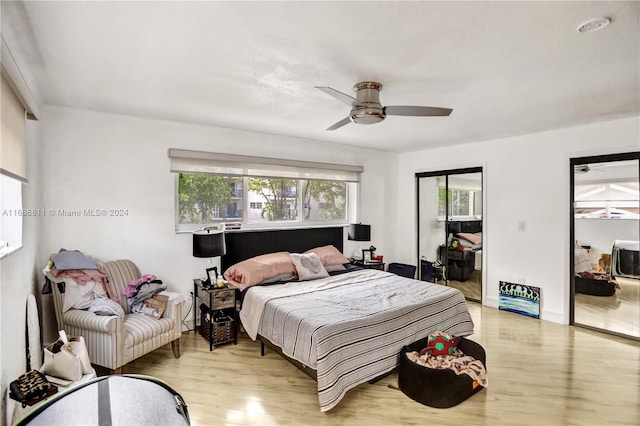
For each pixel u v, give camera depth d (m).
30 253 2.44
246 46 1.92
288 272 3.82
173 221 3.64
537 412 2.30
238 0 1.48
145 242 3.48
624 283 3.57
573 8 1.55
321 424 2.19
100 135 3.23
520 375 2.78
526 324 3.94
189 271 3.76
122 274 3.12
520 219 4.30
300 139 4.54
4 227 2.04
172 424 0.96
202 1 1.49
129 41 1.86
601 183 3.69
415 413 2.30
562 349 3.27
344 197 5.24
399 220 5.80
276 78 2.39
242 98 2.84
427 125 3.76
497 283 4.54
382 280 3.82
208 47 1.93
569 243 3.89
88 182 3.18
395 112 2.45
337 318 2.56
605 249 3.68
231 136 3.98
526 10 1.56
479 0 1.49
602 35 1.80
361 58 2.08
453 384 2.34
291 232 4.43
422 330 2.90
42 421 0.88
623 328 3.57
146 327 2.74
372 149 5.35
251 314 3.16
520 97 2.80
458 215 5.02
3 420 1.56
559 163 3.95
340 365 2.32
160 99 2.86
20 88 1.69
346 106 3.04
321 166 4.69
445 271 5.23
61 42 1.86
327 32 1.76
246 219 4.25
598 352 3.21
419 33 1.77
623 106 3.05
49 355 1.94
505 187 4.43
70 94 2.73
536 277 4.17
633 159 3.45
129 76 2.36
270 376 2.78
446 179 5.16
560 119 3.49
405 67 2.21
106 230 3.27
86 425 0.85
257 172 4.18
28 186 2.36
